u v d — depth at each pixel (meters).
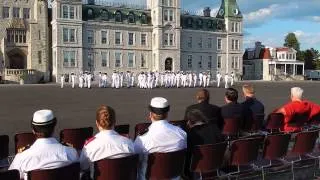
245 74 118.56
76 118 21.06
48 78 83.25
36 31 81.88
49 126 6.51
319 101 32.03
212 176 8.80
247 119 11.97
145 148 7.64
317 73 122.81
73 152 6.77
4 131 16.98
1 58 78.69
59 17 81.69
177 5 92.62
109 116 7.09
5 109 25.34
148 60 92.75
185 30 96.31
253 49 119.31
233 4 104.00
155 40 91.69
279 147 9.62
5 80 76.00
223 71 102.31
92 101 31.84
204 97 10.91
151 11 93.56
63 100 32.53
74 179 6.69
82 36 84.38
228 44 102.81
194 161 8.24
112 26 88.12
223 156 8.57
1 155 9.39
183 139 7.97
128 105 28.64
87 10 86.25
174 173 7.94
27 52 81.56
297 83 78.62
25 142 9.75
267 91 48.09
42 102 30.41
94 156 6.96
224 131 11.41
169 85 62.09
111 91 46.88
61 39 81.94
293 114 11.62
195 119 8.66
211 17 101.56
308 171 10.41
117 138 7.13
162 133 7.71
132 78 61.81
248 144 8.95
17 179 6.05
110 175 7.02
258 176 9.91
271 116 12.34
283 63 115.19
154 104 7.79
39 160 6.40
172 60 92.69
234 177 9.48
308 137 10.08
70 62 82.88
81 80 57.12
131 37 90.62
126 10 90.81
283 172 10.27
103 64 87.38
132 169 7.28
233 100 11.77
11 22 79.62
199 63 98.62
